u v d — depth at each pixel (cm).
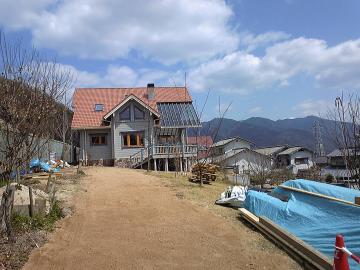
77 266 714
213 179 2123
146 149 3183
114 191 1448
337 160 4375
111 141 3328
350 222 838
